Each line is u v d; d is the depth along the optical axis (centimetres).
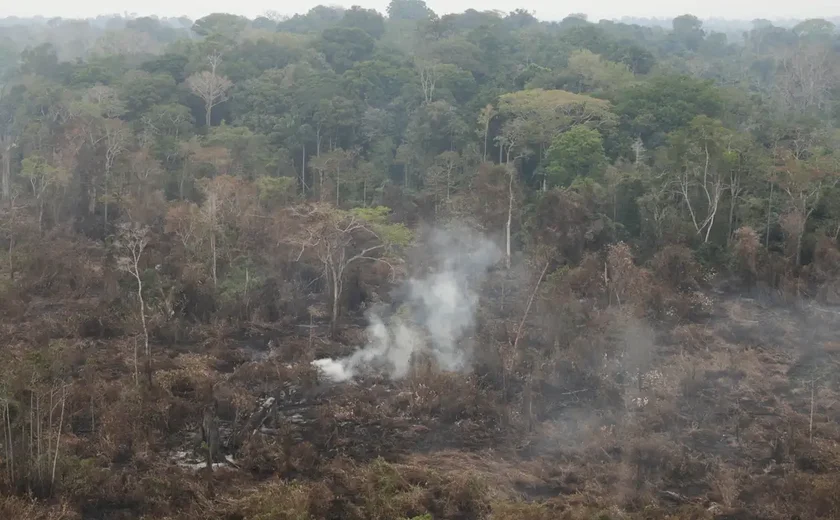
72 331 5125
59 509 3119
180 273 5925
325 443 3884
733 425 4078
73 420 3925
